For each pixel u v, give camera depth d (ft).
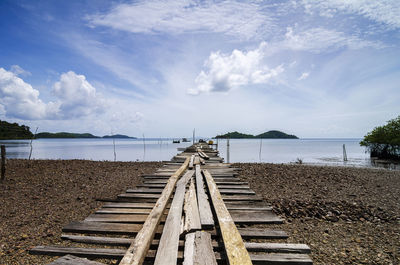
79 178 33.83
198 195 18.20
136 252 9.27
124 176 36.04
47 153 129.18
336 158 101.09
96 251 10.65
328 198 22.67
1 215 17.34
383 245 12.88
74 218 16.74
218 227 12.92
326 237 13.70
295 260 9.95
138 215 15.23
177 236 10.88
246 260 8.73
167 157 108.27
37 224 15.39
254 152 147.84
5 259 10.77
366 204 20.86
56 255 10.80
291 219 16.25
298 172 40.81
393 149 93.50
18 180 31.53
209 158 49.47
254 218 15.07
